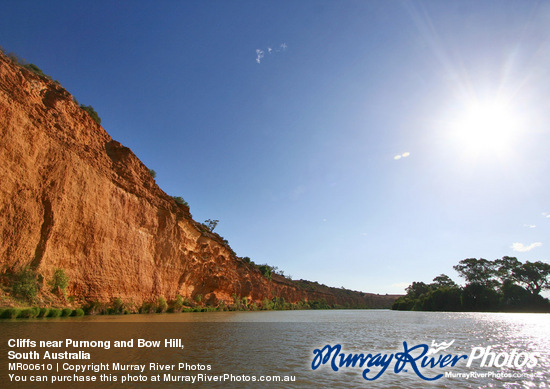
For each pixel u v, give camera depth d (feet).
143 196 140.36
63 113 101.76
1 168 76.59
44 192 89.40
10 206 78.74
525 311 262.67
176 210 166.61
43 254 86.63
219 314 159.02
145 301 133.59
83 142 109.60
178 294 164.55
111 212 118.32
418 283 456.04
